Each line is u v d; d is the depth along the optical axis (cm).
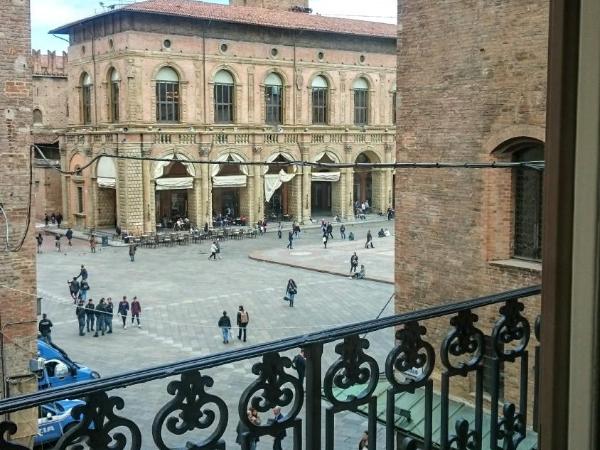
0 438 311
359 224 7181
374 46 7300
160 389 2356
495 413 490
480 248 1606
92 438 334
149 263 5109
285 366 395
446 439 463
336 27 6994
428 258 1736
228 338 3127
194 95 6216
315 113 7050
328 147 7100
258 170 6638
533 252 1562
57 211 7369
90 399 334
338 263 5038
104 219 6544
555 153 231
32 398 319
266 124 6681
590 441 227
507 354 495
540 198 1534
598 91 220
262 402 388
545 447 237
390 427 440
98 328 3244
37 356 1889
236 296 4041
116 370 2719
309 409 399
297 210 7019
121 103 5984
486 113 1569
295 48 6775
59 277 4566
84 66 6394
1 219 1825
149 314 3622
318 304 3859
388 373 435
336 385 410
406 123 1767
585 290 226
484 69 1562
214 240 5825
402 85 1767
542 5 1432
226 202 6969
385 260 5159
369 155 7594
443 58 1656
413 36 1725
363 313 3647
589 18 221
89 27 6253
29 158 1864
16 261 1847
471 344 471
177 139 6162
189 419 364
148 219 6081
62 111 7669
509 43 1504
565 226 230
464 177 1633
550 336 234
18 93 1831
